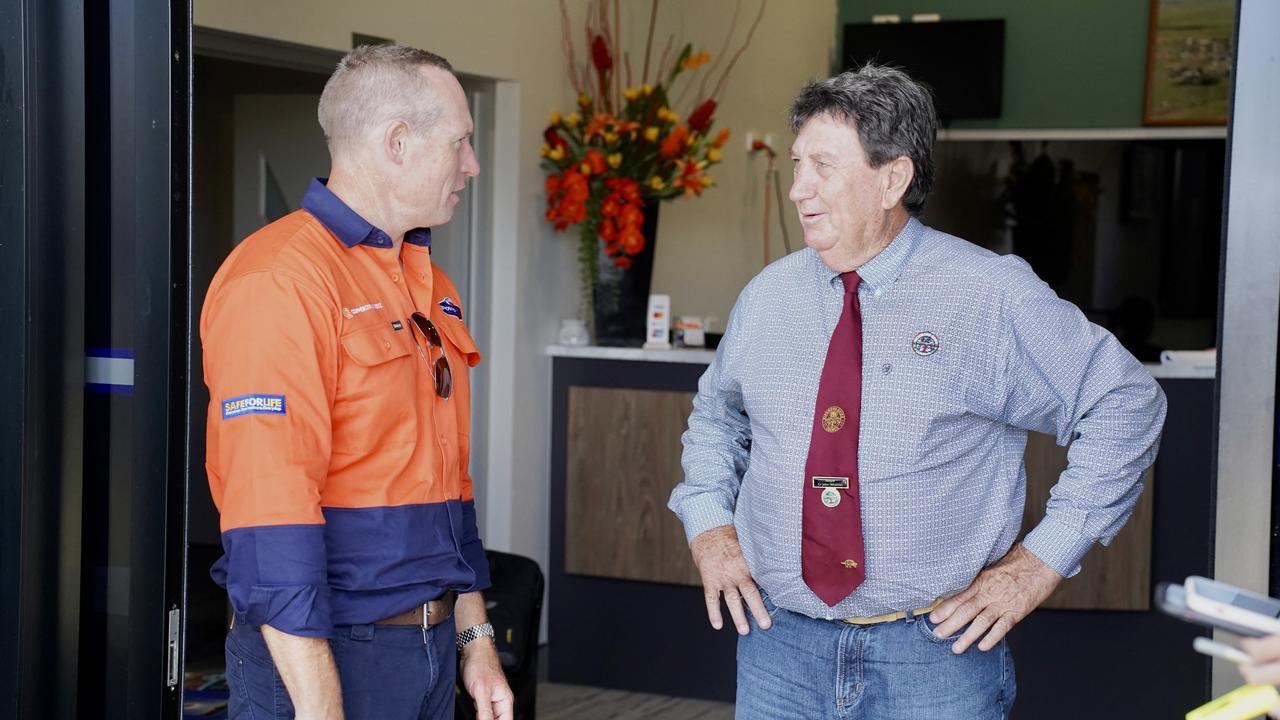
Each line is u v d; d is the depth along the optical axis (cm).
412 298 195
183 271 180
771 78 654
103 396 183
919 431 195
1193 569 398
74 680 184
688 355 430
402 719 186
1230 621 118
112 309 181
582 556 447
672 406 435
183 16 178
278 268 172
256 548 165
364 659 181
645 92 460
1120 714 404
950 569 197
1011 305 194
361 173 184
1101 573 399
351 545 179
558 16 480
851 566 198
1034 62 679
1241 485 174
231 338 170
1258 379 173
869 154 192
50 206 181
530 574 360
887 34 676
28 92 180
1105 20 670
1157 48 665
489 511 466
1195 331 696
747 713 216
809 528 201
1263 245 172
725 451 227
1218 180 685
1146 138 677
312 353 170
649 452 438
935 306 197
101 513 184
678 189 457
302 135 442
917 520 196
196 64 442
